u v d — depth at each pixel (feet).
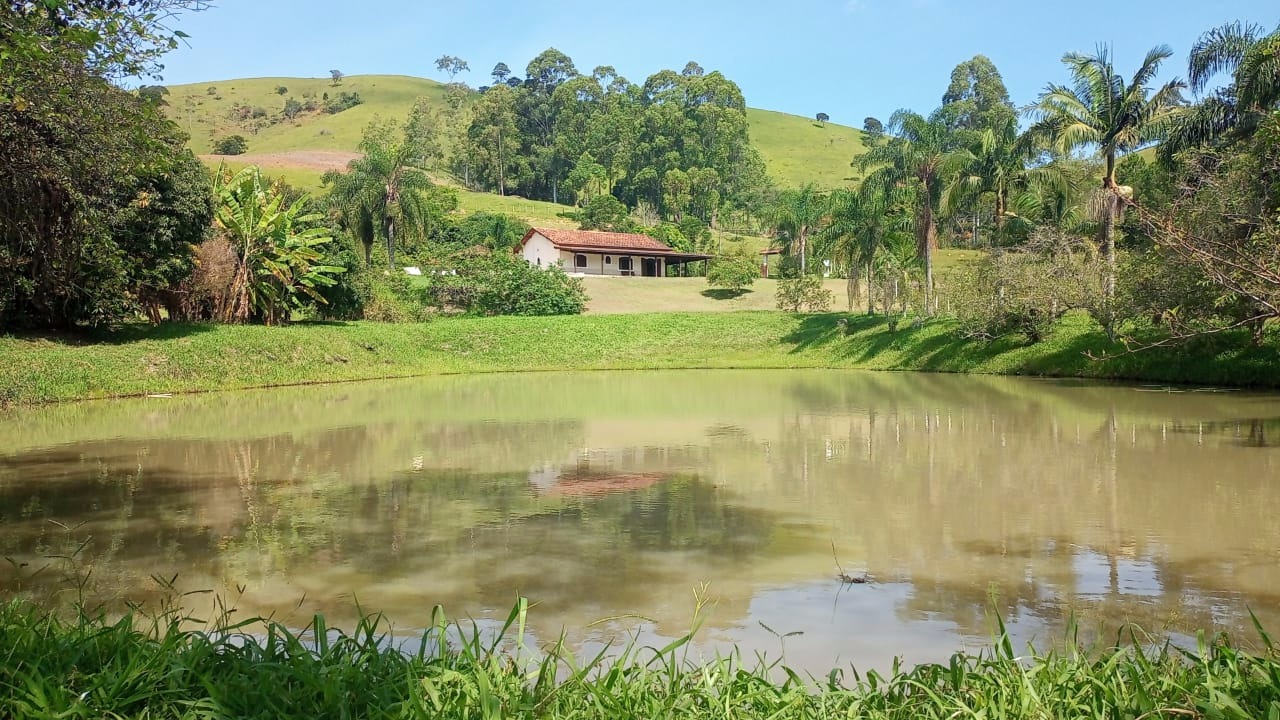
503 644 18.48
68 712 10.77
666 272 232.12
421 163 369.09
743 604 21.36
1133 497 33.14
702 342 126.72
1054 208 117.91
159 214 95.66
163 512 32.40
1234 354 77.15
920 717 11.66
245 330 107.86
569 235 201.67
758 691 12.40
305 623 20.13
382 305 138.72
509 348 122.52
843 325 124.67
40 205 38.27
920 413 62.54
